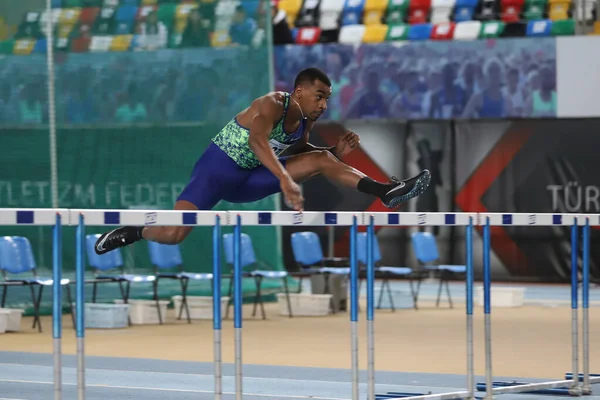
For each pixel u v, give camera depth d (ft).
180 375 64.23
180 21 111.75
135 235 47.47
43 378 63.16
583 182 146.82
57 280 35.32
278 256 117.80
